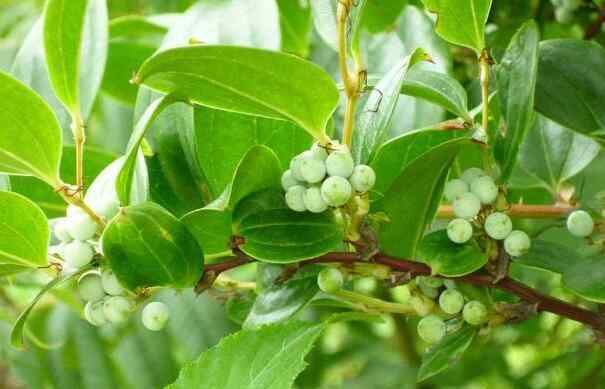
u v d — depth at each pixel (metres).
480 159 0.57
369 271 0.50
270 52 0.44
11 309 0.75
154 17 0.67
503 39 0.62
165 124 0.54
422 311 0.51
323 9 0.50
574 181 0.67
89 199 0.49
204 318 0.71
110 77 0.66
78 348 0.72
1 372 0.85
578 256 0.52
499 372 0.85
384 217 0.49
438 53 0.59
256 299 0.51
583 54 0.54
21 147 0.46
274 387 0.47
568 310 0.51
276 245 0.48
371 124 0.48
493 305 0.51
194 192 0.54
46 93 0.57
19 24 0.93
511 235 0.49
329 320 0.50
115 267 0.47
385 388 0.87
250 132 0.53
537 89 0.54
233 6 0.56
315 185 0.47
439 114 0.57
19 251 0.48
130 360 0.72
